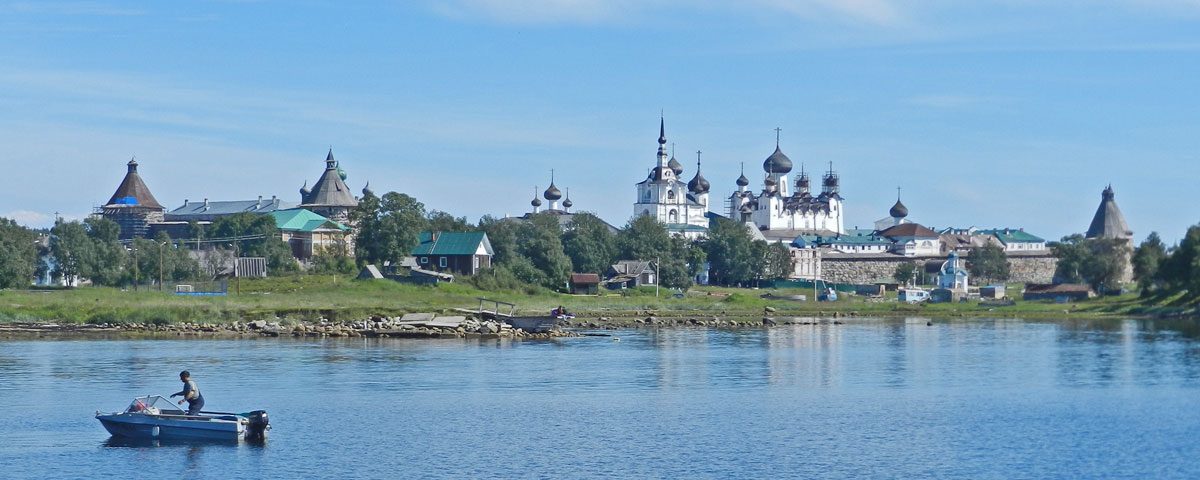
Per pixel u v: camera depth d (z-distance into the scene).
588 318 183.50
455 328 144.88
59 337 134.00
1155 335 149.25
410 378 97.19
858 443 69.69
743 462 64.62
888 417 78.69
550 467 63.25
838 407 82.75
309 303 175.25
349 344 129.12
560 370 104.19
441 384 93.56
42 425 73.75
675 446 68.62
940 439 70.94
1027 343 136.38
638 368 106.31
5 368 101.38
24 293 177.62
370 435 71.44
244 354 115.50
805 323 181.62
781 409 82.00
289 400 84.38
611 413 79.94
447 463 64.00
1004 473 62.22
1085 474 61.97
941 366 109.06
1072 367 107.62
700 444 69.31
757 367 107.88
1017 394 89.38
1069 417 78.56
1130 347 129.38
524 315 173.38
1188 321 184.12
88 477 60.66
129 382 92.56
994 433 72.81
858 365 110.06
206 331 142.50
